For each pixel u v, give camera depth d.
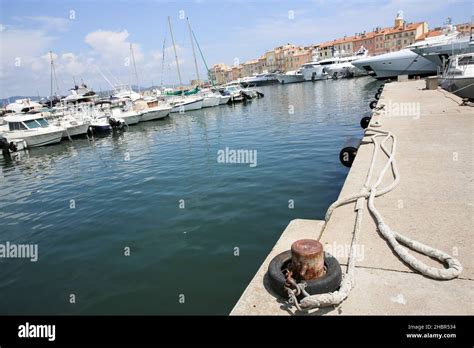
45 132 22.67
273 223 6.87
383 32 94.00
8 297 5.31
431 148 6.41
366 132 8.53
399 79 31.22
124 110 32.09
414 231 3.42
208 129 23.56
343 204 4.26
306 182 9.21
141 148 18.98
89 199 10.24
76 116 28.62
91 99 46.09
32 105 40.38
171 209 8.35
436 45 34.34
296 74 81.19
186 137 21.06
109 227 7.72
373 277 2.74
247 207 7.88
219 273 5.27
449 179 4.75
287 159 12.05
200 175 11.29
